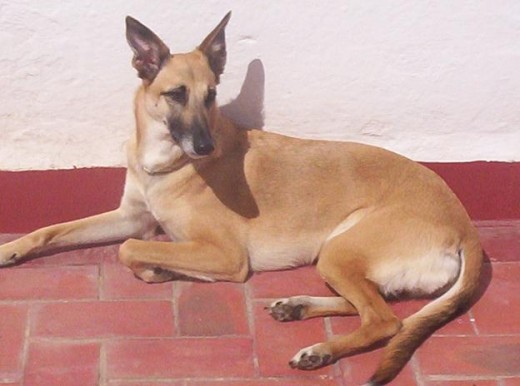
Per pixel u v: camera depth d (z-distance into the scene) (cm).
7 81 378
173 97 360
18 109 382
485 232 396
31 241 373
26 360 347
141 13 373
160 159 368
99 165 388
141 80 373
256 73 381
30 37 373
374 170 374
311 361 347
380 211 366
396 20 376
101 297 366
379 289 363
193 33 376
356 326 361
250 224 371
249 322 361
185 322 360
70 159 387
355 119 388
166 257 365
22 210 389
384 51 380
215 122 367
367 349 353
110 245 383
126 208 381
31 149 386
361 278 359
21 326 356
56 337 354
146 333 356
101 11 371
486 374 351
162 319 360
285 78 382
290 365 349
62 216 391
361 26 377
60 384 342
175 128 361
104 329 356
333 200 373
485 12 376
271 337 357
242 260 370
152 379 344
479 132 391
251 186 371
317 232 373
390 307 364
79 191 390
